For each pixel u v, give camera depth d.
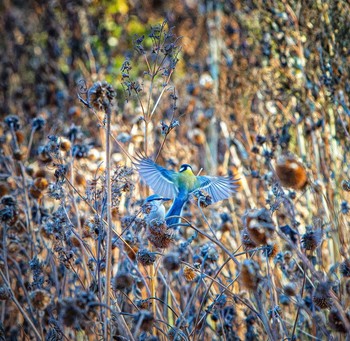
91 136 15.59
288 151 11.76
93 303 6.41
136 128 11.38
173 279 10.21
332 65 11.59
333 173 10.96
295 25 13.02
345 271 7.82
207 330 9.87
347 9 11.92
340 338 7.88
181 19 21.25
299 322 9.37
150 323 6.71
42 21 22.98
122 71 9.05
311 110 12.29
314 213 10.62
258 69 14.90
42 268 9.12
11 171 11.11
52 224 8.83
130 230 8.82
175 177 8.28
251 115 14.52
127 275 7.59
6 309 10.36
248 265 6.73
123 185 8.79
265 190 11.19
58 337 8.23
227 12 17.80
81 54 21.45
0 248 10.14
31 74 21.86
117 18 21.83
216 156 15.00
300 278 9.30
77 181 10.62
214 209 11.66
